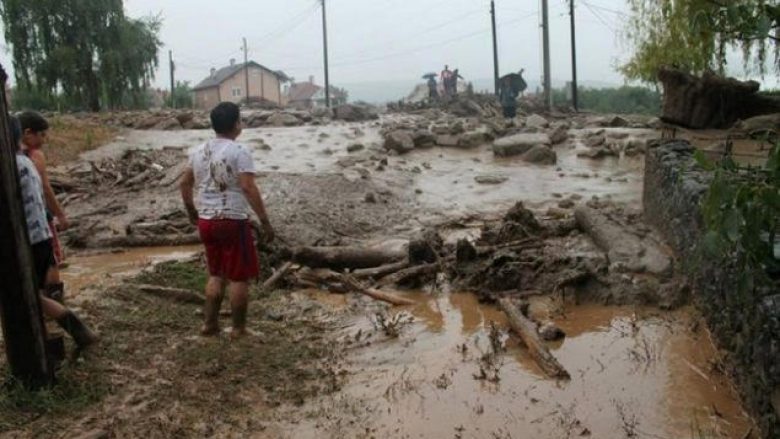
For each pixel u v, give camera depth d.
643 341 5.93
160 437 4.41
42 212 5.11
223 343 5.88
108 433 4.36
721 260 5.55
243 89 69.25
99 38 34.50
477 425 4.59
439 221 10.81
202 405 4.84
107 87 35.28
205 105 69.56
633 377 5.25
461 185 13.28
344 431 4.55
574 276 6.95
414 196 12.51
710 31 5.18
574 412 4.72
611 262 7.71
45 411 4.55
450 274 7.81
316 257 8.20
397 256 8.31
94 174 13.58
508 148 15.59
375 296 7.31
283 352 5.78
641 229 8.76
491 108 26.62
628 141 15.88
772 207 3.90
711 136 15.00
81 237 9.54
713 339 5.78
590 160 15.11
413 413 4.77
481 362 5.60
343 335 6.28
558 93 42.25
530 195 12.45
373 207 11.38
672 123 16.41
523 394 5.02
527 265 7.44
